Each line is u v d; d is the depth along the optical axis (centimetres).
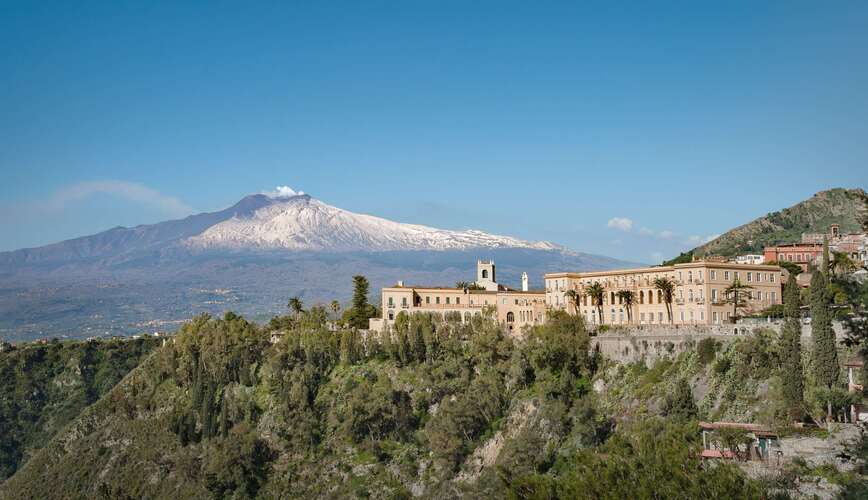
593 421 18238
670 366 18938
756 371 16650
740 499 10256
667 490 10581
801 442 12962
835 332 16025
